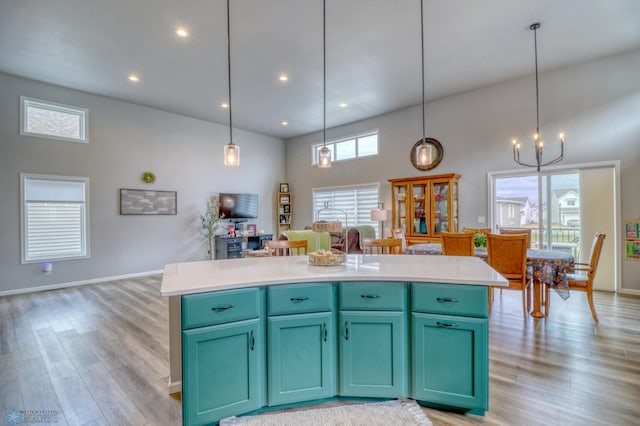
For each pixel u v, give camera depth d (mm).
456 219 5668
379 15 3387
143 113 6156
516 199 5219
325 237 4992
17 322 3527
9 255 4746
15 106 4789
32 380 2303
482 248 4082
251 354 1812
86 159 5457
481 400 1793
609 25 3631
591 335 2982
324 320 1912
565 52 4258
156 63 4410
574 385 2141
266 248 5137
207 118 6973
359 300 1912
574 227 4762
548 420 1792
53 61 4324
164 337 3098
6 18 3338
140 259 6090
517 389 2102
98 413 1922
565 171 4805
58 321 3559
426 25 3588
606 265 4562
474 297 1799
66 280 5238
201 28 3592
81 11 3248
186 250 6785
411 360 1913
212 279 1860
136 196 6039
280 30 3652
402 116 6488
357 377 1928
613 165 4406
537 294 3445
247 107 6273
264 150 8453
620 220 4375
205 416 1708
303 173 8547
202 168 7090
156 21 3445
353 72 4754
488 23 3561
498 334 3025
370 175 7086
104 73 4711
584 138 4574
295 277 1895
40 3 3105
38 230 5043
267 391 1856
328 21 3496
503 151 5262
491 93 5355
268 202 8531
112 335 3145
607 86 4410
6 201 4727
